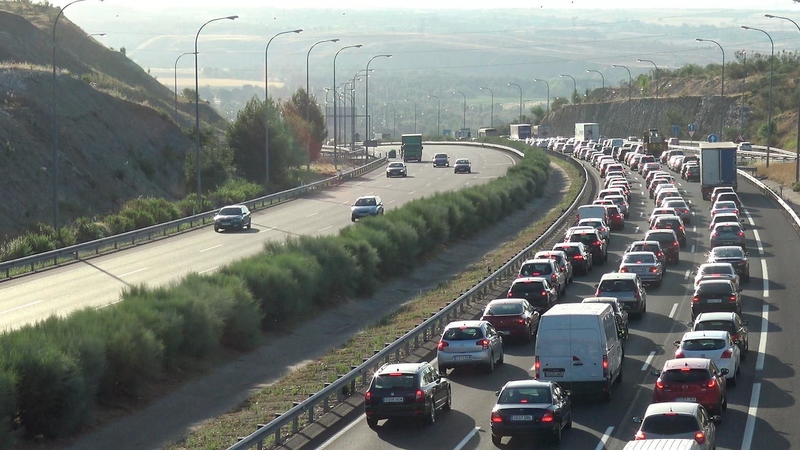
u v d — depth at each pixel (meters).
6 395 42.12
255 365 63.34
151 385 54.62
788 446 40.16
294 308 74.69
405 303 84.56
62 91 153.38
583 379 48.66
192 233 119.00
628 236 117.38
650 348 62.06
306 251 84.38
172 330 57.41
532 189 167.38
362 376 54.28
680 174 192.38
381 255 96.75
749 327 67.50
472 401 50.72
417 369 46.12
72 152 138.88
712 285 68.50
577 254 91.69
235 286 68.31
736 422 44.38
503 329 64.50
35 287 81.62
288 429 46.00
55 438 45.34
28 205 119.56
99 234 111.00
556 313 49.53
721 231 101.31
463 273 98.75
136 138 161.75
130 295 63.16
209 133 184.88
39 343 47.25
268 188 159.25
